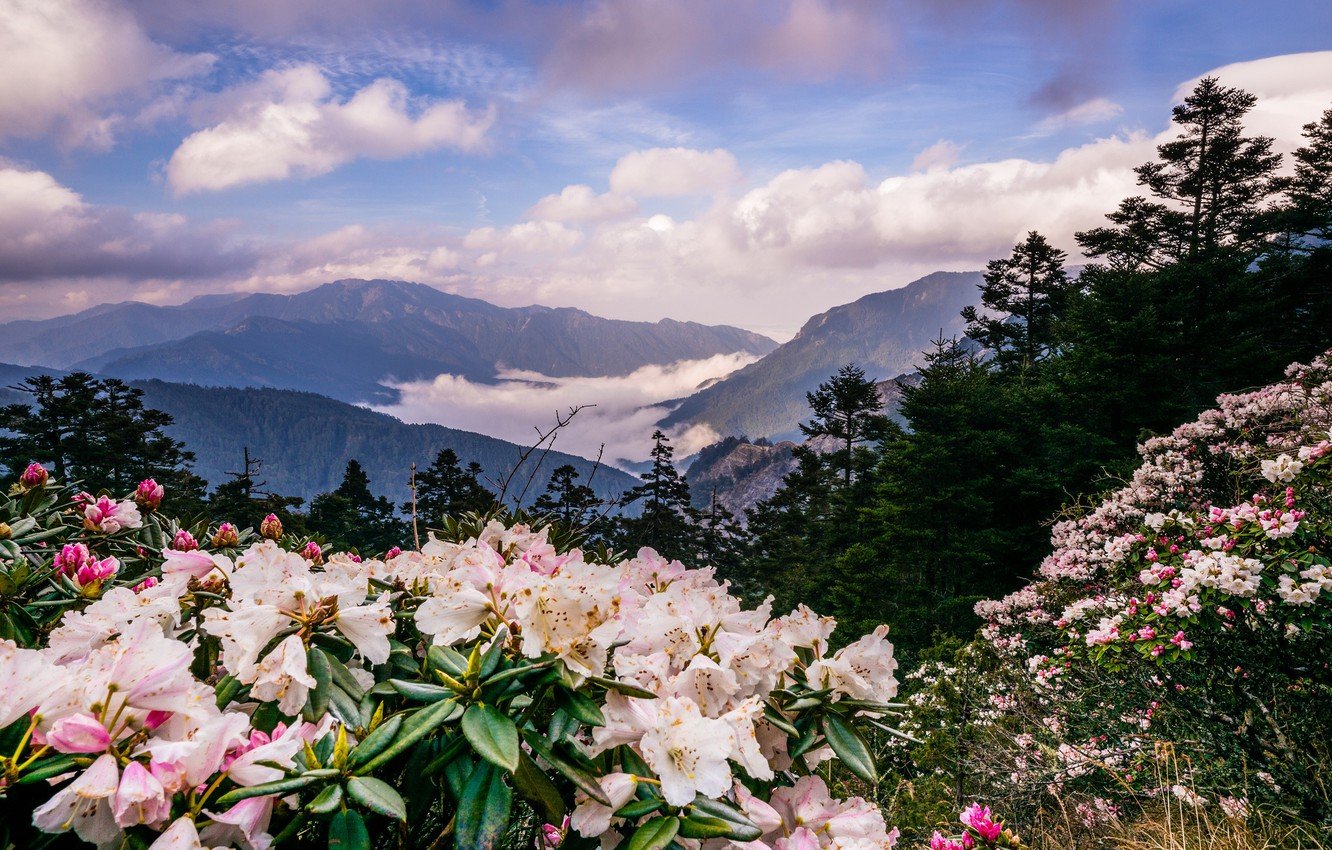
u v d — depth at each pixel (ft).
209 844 2.91
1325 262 75.20
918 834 13.10
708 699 4.00
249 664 3.42
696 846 3.61
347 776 3.12
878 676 4.61
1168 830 10.84
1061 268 118.32
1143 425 57.62
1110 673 15.21
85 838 2.64
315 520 133.49
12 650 2.71
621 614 4.30
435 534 7.23
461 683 3.51
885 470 70.18
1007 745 16.62
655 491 152.56
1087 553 26.45
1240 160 100.12
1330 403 22.82
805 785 4.33
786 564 126.00
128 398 128.47
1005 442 60.64
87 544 8.43
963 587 61.36
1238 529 13.20
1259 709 11.91
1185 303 69.05
